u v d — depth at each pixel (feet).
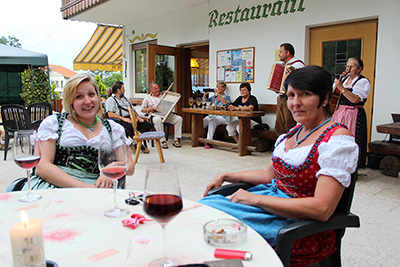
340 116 13.56
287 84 5.22
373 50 16.08
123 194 4.88
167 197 2.75
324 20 17.22
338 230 4.97
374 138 15.93
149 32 29.01
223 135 22.71
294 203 4.48
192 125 21.65
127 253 3.05
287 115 16.98
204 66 29.78
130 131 19.24
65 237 3.40
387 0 14.85
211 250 3.10
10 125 18.56
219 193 5.99
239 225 3.53
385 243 8.15
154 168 2.98
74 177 6.56
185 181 13.69
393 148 14.01
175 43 26.58
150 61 25.30
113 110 19.77
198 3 23.91
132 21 30.19
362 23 16.31
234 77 22.26
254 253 3.04
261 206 4.83
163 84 26.89
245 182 6.32
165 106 21.42
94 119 6.88
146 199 2.78
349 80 13.32
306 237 4.74
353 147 4.58
